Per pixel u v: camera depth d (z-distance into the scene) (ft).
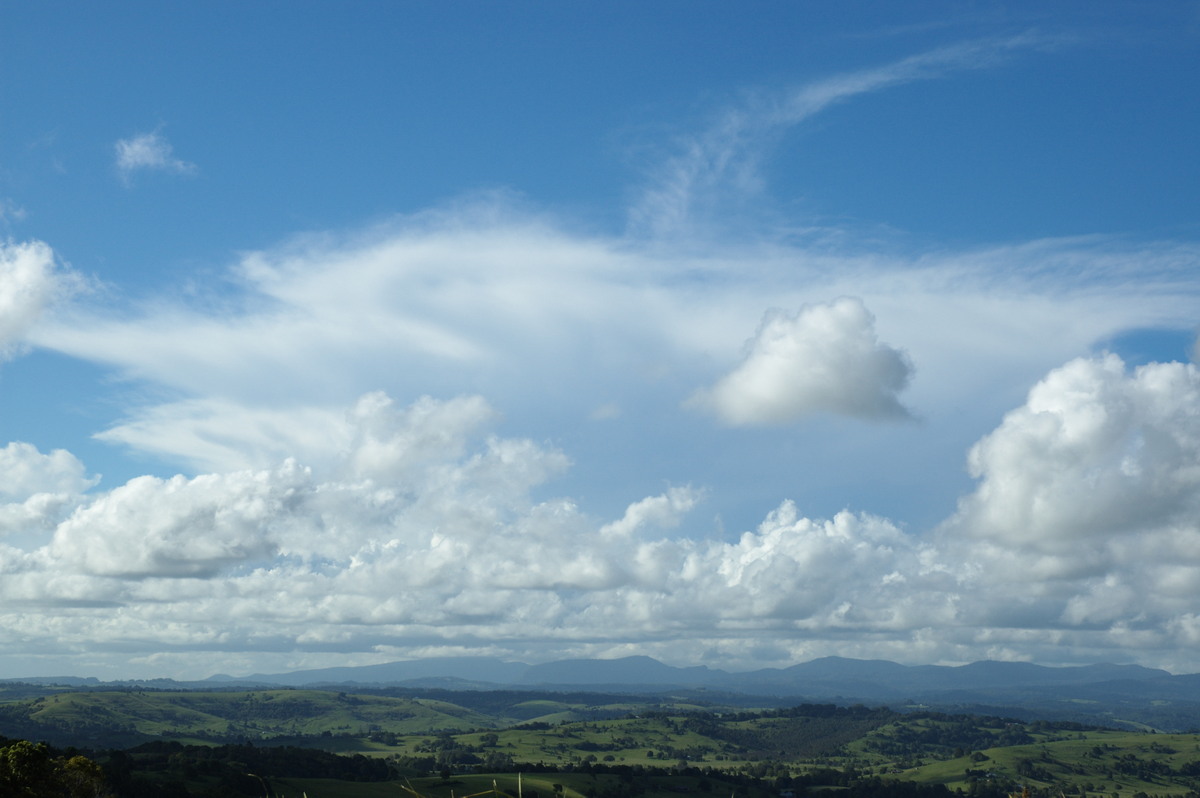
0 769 398.42
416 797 99.71
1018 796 140.05
